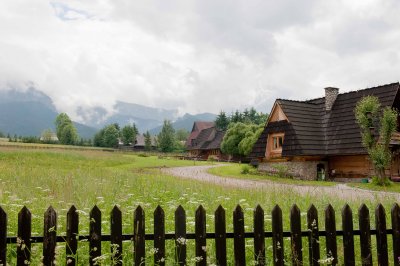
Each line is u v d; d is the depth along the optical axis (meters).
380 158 26.45
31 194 12.27
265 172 37.72
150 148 130.62
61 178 16.89
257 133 61.53
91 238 4.87
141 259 5.00
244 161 70.94
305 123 35.97
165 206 11.09
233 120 130.38
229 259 6.42
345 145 33.09
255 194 14.55
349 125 33.97
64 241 4.81
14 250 5.90
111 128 138.50
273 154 37.59
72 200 11.33
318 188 22.42
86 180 16.59
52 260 4.69
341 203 12.34
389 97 32.22
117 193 12.82
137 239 5.00
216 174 35.78
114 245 4.86
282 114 36.91
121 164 50.97
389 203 12.22
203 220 5.18
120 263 4.94
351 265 5.74
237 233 5.27
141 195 13.27
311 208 5.62
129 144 143.88
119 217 4.95
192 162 65.88
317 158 34.75
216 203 11.84
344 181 33.31
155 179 20.09
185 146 121.88
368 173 31.38
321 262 5.38
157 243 5.04
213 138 98.81
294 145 34.59
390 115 26.67
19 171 19.66
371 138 27.44
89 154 55.88
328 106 36.84
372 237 7.83
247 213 9.58
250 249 6.55
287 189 16.94
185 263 5.10
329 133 35.22
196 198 12.54
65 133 155.88
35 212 8.93
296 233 5.48
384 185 26.36
